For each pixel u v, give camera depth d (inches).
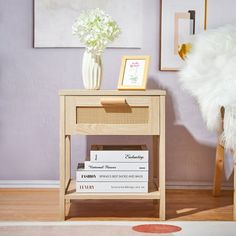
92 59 95.0
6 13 117.0
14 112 118.8
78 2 115.7
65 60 117.9
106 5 115.9
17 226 88.1
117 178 93.6
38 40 116.4
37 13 115.8
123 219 93.6
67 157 106.4
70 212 98.4
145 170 93.8
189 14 116.4
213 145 119.6
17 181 119.9
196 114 119.3
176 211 100.0
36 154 119.6
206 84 100.2
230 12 117.1
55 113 119.0
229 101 91.0
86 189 93.8
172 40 116.8
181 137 119.6
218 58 102.6
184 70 106.6
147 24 117.1
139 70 95.9
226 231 85.3
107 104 90.7
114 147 99.0
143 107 91.8
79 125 91.5
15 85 118.4
